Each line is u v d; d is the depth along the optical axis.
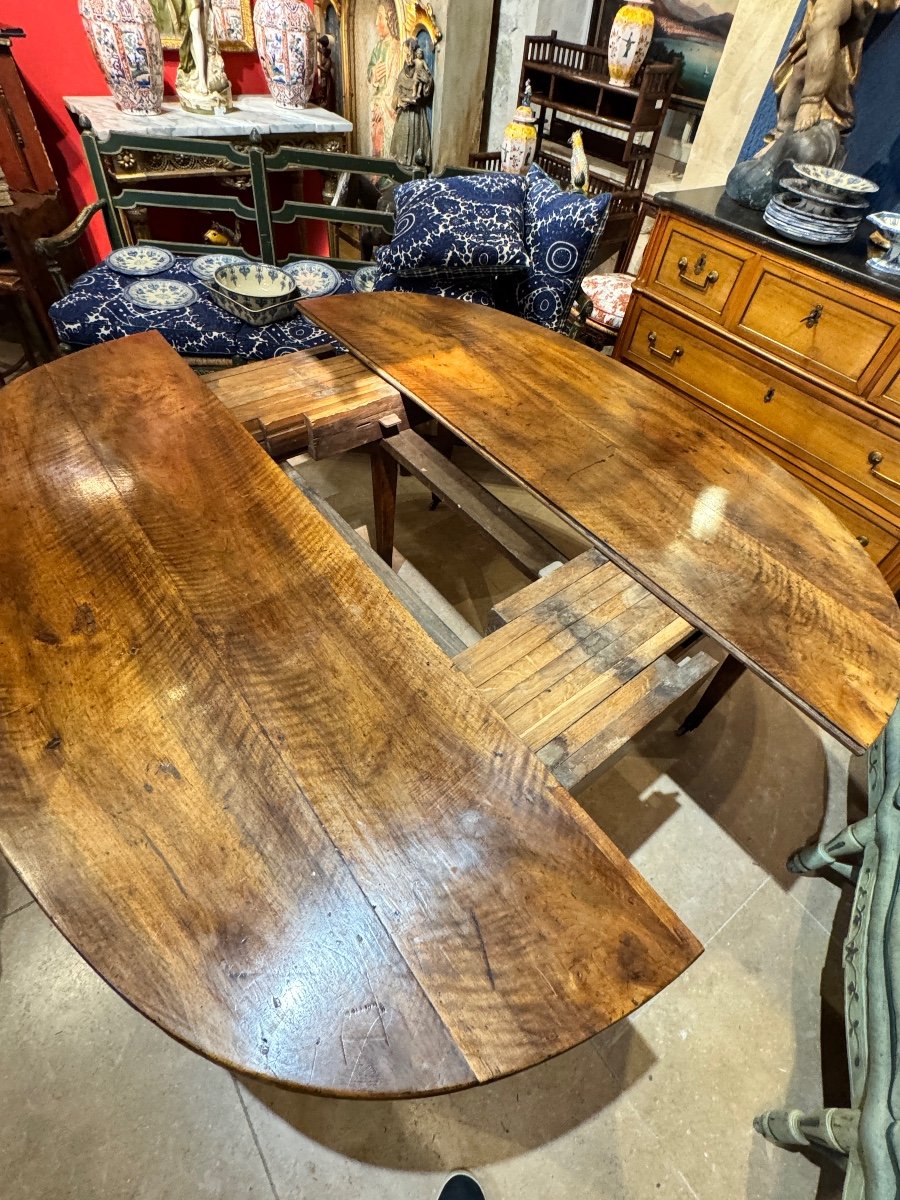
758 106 2.13
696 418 1.49
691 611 1.06
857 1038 0.92
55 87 2.52
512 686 0.97
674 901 1.41
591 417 1.46
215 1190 1.02
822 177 1.66
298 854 0.72
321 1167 1.05
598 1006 0.65
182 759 0.78
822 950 1.36
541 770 0.83
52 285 2.40
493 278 2.24
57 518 1.07
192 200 2.44
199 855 0.71
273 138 2.59
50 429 1.25
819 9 1.64
